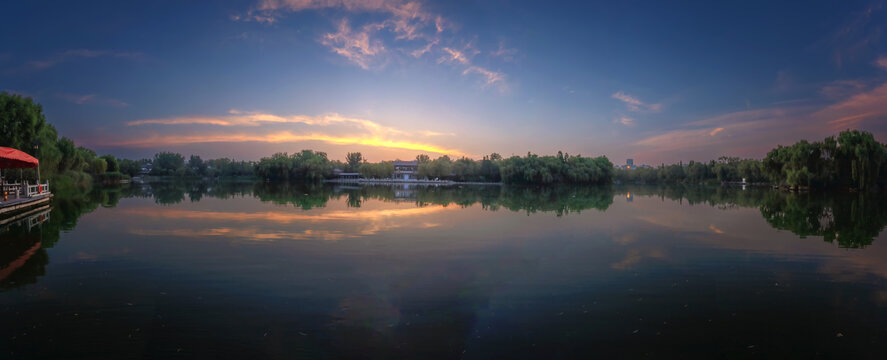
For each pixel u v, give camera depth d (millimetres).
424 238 17484
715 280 11391
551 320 8414
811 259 14031
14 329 7734
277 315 8539
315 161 133625
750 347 7348
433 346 7215
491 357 6828
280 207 31344
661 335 7770
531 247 15703
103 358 6707
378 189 73250
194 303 9188
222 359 6727
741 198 48969
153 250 14539
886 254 14852
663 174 141250
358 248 15211
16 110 41062
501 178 119750
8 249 14570
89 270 11805
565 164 109688
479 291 10219
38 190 33312
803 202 41469
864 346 7422
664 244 16641
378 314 8641
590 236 18406
